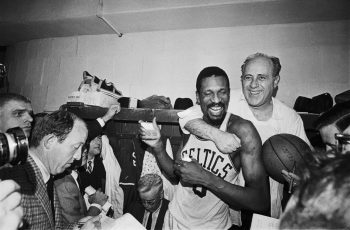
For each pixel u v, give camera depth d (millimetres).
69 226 1315
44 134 1226
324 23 2205
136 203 2072
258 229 1348
